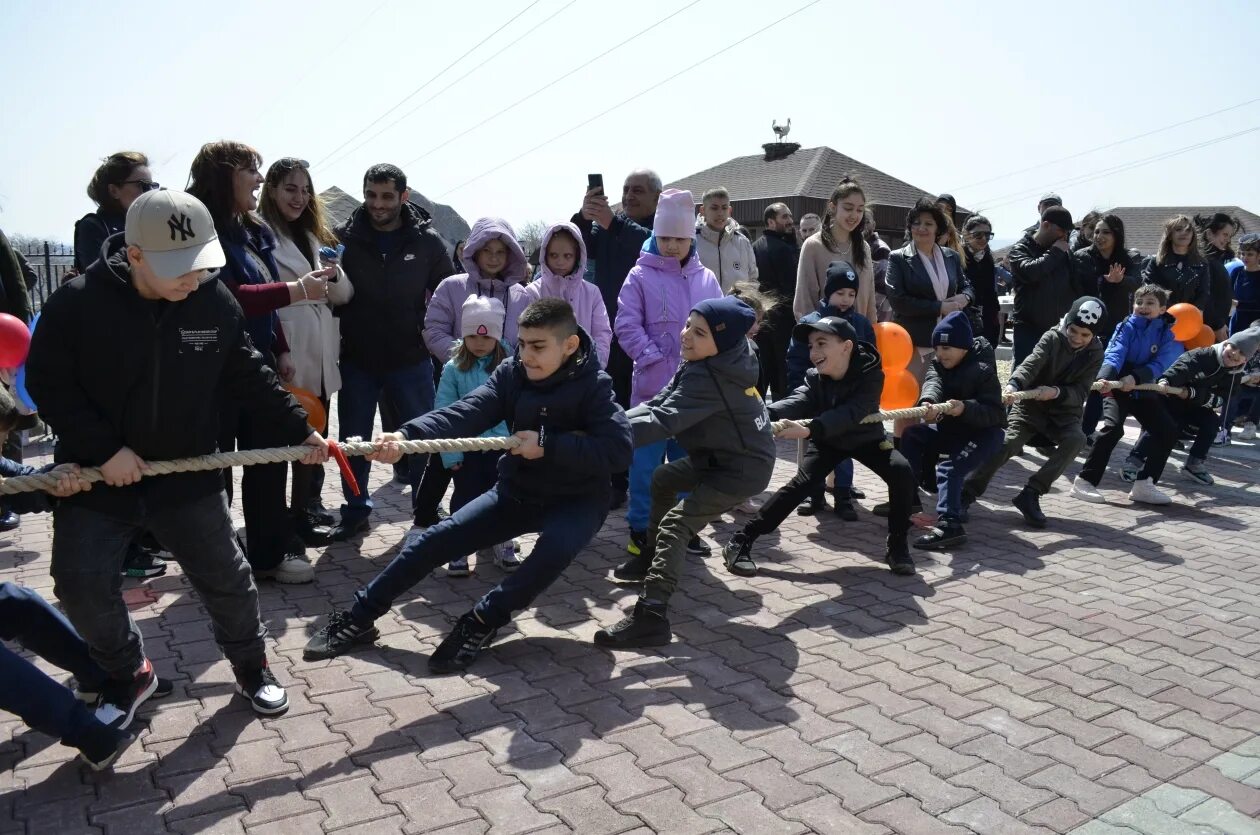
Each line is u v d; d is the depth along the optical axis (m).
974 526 6.49
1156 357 7.27
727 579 5.25
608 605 4.79
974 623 4.63
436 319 5.58
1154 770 3.29
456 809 2.92
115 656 3.24
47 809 2.89
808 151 25.41
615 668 4.01
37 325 2.98
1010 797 3.08
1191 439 9.66
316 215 5.39
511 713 3.57
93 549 3.10
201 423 3.23
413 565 4.04
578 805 2.96
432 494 5.13
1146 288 7.21
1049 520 6.68
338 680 3.82
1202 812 3.04
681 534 4.35
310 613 4.54
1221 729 3.61
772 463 4.53
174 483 3.22
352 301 5.51
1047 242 8.77
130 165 4.74
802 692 3.81
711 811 2.95
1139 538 6.23
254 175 4.59
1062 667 4.13
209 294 3.17
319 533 5.61
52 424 3.03
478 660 4.06
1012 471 8.44
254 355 3.41
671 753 3.29
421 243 5.60
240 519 6.18
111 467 3.02
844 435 5.29
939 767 3.25
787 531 6.27
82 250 4.73
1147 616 4.79
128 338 2.98
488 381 4.21
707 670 4.02
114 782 3.04
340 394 5.69
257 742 3.30
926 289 7.52
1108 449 7.21
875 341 6.02
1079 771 3.26
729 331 4.36
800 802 3.01
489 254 5.51
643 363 5.55
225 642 3.48
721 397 4.39
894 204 23.16
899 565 5.33
